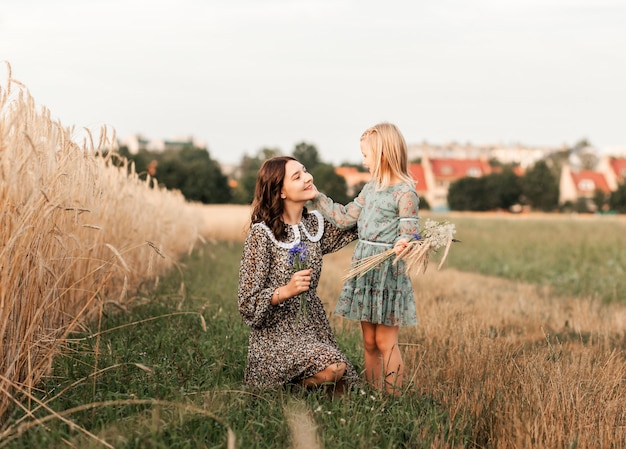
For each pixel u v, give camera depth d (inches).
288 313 169.5
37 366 145.6
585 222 1806.1
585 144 6097.4
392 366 175.3
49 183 152.4
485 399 159.8
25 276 143.5
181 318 241.6
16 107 143.8
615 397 171.2
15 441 122.7
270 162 170.6
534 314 319.0
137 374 166.2
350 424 137.6
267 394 156.5
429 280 451.5
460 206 3700.8
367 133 179.0
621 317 318.3
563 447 139.5
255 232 169.0
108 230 252.8
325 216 180.2
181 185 1996.8
